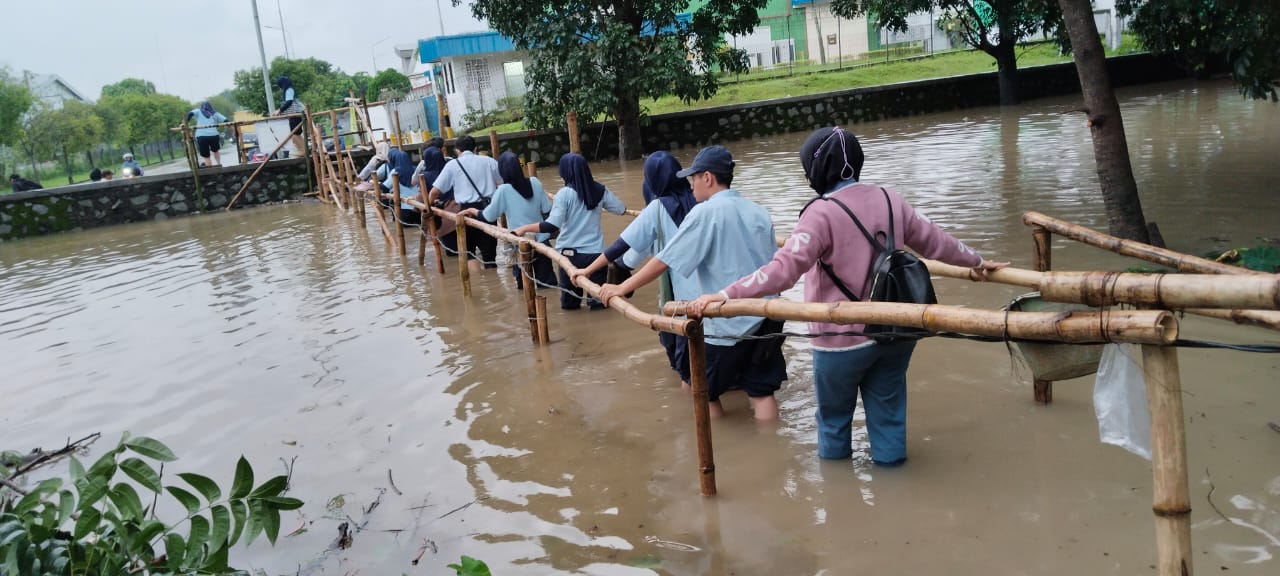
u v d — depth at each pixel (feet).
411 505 12.82
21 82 105.70
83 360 22.67
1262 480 10.53
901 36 106.52
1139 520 10.18
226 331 24.08
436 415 16.21
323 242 39.75
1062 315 7.23
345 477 13.96
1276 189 26.61
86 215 58.39
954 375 15.28
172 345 23.21
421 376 18.51
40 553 9.05
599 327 20.94
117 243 48.32
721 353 14.06
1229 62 23.15
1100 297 7.08
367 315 24.30
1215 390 13.23
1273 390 12.97
